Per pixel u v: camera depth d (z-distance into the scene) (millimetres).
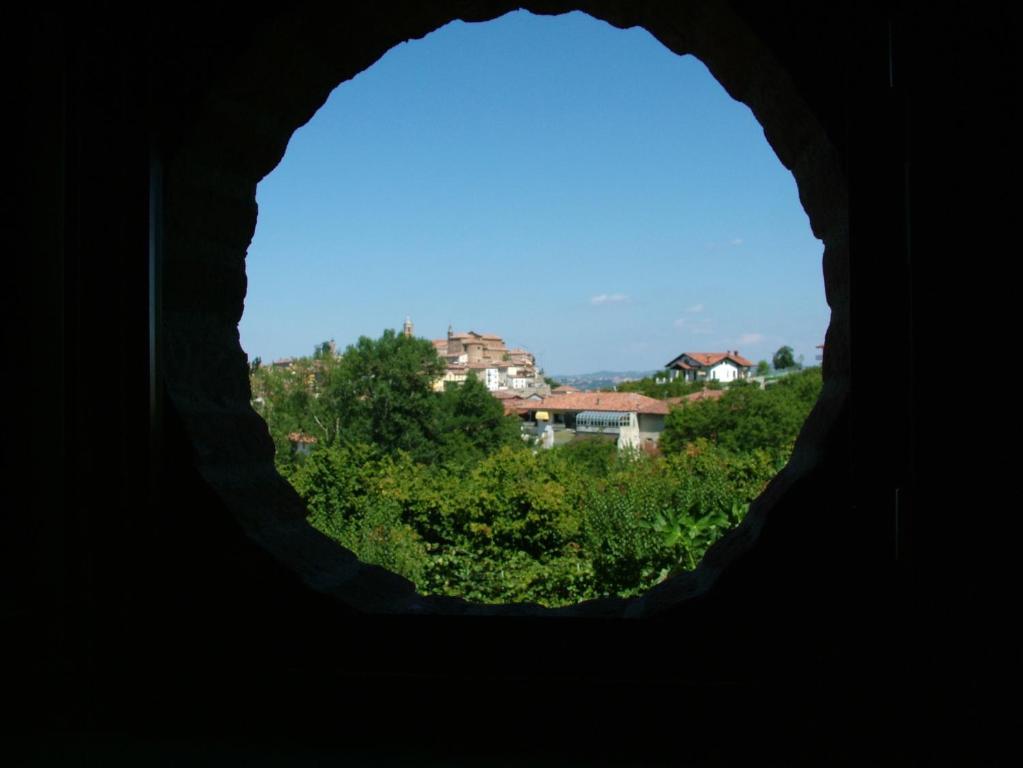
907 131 2012
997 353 1973
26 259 2252
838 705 2088
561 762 2088
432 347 35906
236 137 2469
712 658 2156
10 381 2238
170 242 2311
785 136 2418
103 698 2230
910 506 2014
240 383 2676
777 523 2154
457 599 2691
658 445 38375
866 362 2033
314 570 2396
